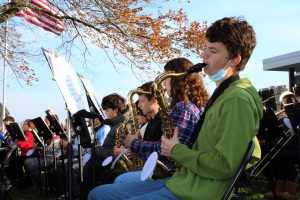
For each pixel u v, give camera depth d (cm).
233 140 180
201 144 202
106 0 996
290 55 1423
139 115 432
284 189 498
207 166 187
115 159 381
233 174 181
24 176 714
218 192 188
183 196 193
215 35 206
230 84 206
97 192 231
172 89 272
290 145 482
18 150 768
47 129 571
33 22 919
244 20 213
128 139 301
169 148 207
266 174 530
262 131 454
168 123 244
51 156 684
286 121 477
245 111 185
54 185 587
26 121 768
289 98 557
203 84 275
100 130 522
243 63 211
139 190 224
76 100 354
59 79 338
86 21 1031
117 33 1040
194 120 246
